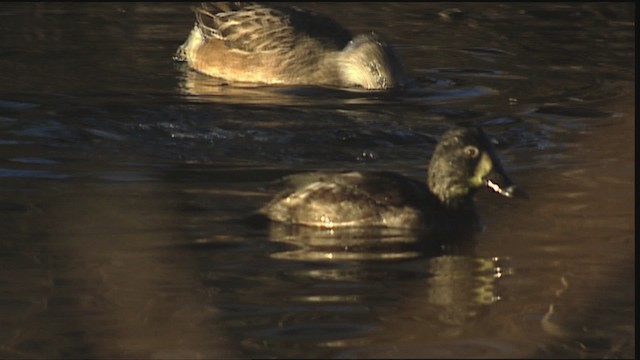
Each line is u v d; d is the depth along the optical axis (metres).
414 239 13.41
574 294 11.62
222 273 12.21
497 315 11.16
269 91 20.53
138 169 15.84
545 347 10.44
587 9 26.16
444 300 11.52
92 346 10.52
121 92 19.77
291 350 10.41
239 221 13.83
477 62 22.19
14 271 12.23
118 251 12.77
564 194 14.85
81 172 15.62
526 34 24.16
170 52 22.61
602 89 20.38
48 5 25.66
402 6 26.23
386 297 11.62
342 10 25.70
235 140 17.31
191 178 15.47
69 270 12.24
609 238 13.21
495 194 14.91
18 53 22.00
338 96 20.19
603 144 17.22
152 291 11.74
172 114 18.53
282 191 14.38
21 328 10.88
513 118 18.70
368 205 13.86
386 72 20.72
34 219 13.76
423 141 17.53
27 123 17.80
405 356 10.27
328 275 12.21
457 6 26.34
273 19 21.75
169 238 13.17
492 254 12.84
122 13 25.17
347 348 10.45
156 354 10.34
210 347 10.39
